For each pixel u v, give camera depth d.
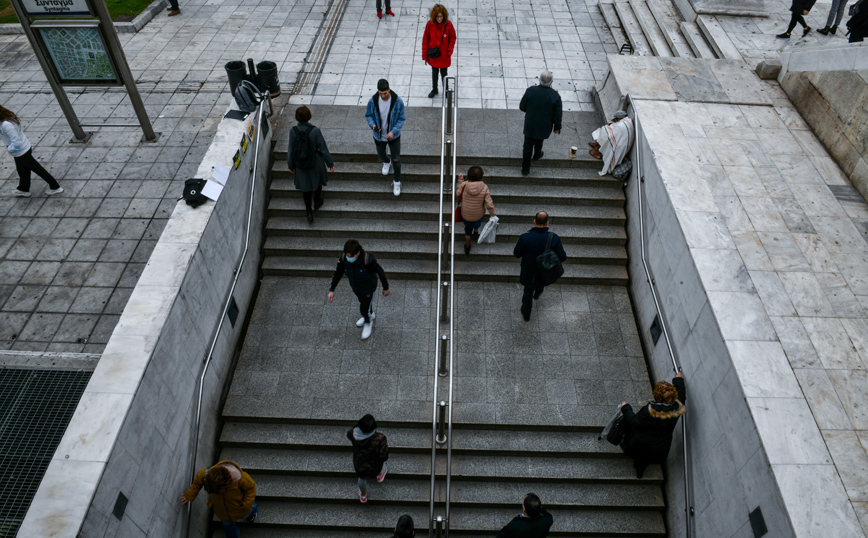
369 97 10.44
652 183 7.80
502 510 6.79
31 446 5.85
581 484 6.89
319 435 7.06
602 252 8.67
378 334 7.98
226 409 7.14
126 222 8.27
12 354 6.59
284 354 7.73
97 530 4.64
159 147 9.59
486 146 9.32
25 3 8.18
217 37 12.42
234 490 5.76
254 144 8.43
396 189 8.85
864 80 7.44
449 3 13.62
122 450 5.00
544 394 7.33
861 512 4.50
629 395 7.35
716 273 6.27
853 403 5.18
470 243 8.54
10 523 5.34
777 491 4.64
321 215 8.92
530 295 7.80
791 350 5.57
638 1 12.80
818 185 7.52
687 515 6.16
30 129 9.91
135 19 12.68
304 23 12.96
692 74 9.54
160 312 5.80
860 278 6.30
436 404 6.24
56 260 7.72
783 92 9.25
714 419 5.79
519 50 11.94
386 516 6.71
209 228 6.85
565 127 9.77
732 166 7.73
